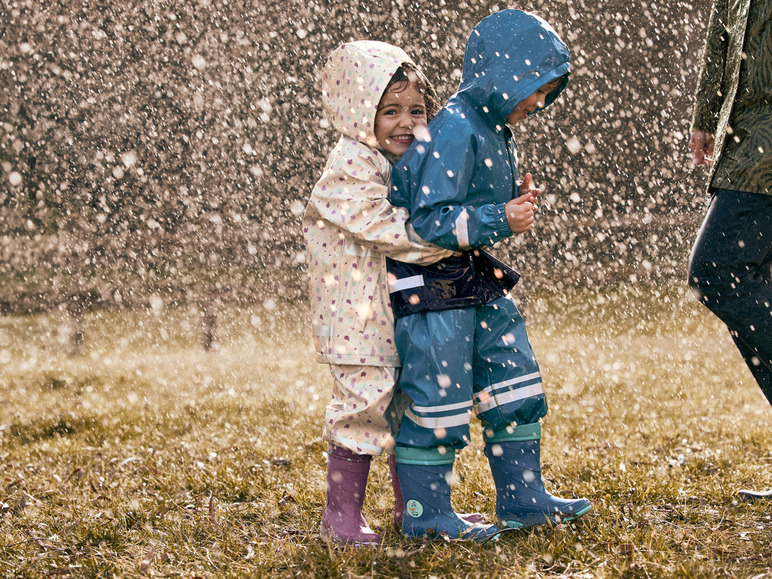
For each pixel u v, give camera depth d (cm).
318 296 282
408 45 1523
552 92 306
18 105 1424
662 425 475
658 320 987
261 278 1298
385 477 359
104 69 1450
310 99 1505
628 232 1360
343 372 273
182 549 274
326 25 1516
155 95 1455
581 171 1473
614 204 1457
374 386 267
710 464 365
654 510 295
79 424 539
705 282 293
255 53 1488
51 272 1300
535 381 275
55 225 1382
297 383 691
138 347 933
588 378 664
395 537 273
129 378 739
